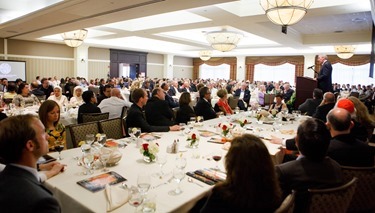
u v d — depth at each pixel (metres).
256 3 6.18
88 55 14.73
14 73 12.06
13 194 1.04
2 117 3.66
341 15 6.95
